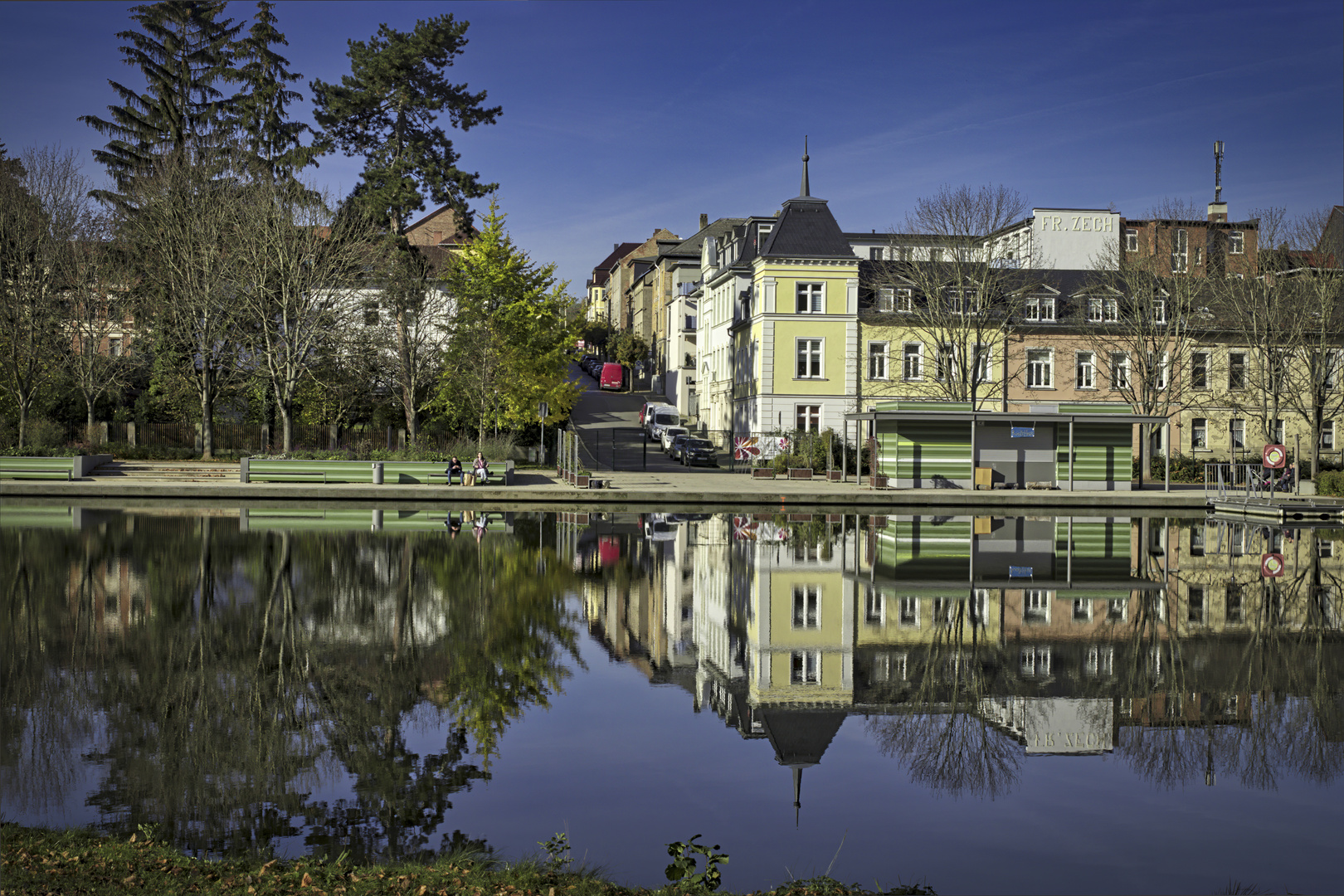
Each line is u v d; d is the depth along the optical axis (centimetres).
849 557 2250
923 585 1880
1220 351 5469
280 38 5269
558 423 5597
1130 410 4072
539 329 4972
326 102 5119
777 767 919
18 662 1201
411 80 5231
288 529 2547
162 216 4506
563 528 2750
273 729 987
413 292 5050
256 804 798
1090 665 1298
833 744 988
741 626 1512
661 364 9219
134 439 4853
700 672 1248
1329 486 4034
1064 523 3102
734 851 730
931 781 890
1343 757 961
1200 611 1659
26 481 3659
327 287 4703
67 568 1853
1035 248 5953
